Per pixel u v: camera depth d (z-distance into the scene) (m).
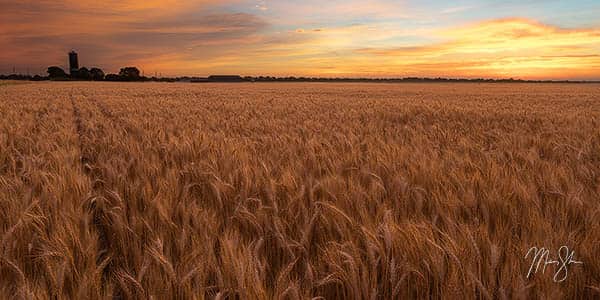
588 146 6.30
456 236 2.36
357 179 3.91
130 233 2.67
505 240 2.44
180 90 43.47
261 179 3.81
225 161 4.58
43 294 1.86
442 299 1.83
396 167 4.38
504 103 22.84
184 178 4.24
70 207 2.94
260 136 7.55
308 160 4.91
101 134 8.14
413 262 2.13
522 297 1.79
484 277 2.03
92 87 53.56
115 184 3.89
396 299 2.03
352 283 1.92
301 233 2.66
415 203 3.21
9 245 2.29
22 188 3.48
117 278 2.21
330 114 13.97
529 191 3.28
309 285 2.04
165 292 1.91
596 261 2.13
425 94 37.31
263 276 2.00
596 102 24.70
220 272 2.06
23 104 18.67
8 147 6.05
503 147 6.41
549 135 8.38
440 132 8.35
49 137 7.21
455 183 3.67
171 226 2.70
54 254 2.17
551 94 38.78
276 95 32.41
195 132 7.91
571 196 3.07
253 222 2.71
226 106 17.88
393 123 11.68
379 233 2.40
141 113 13.48
